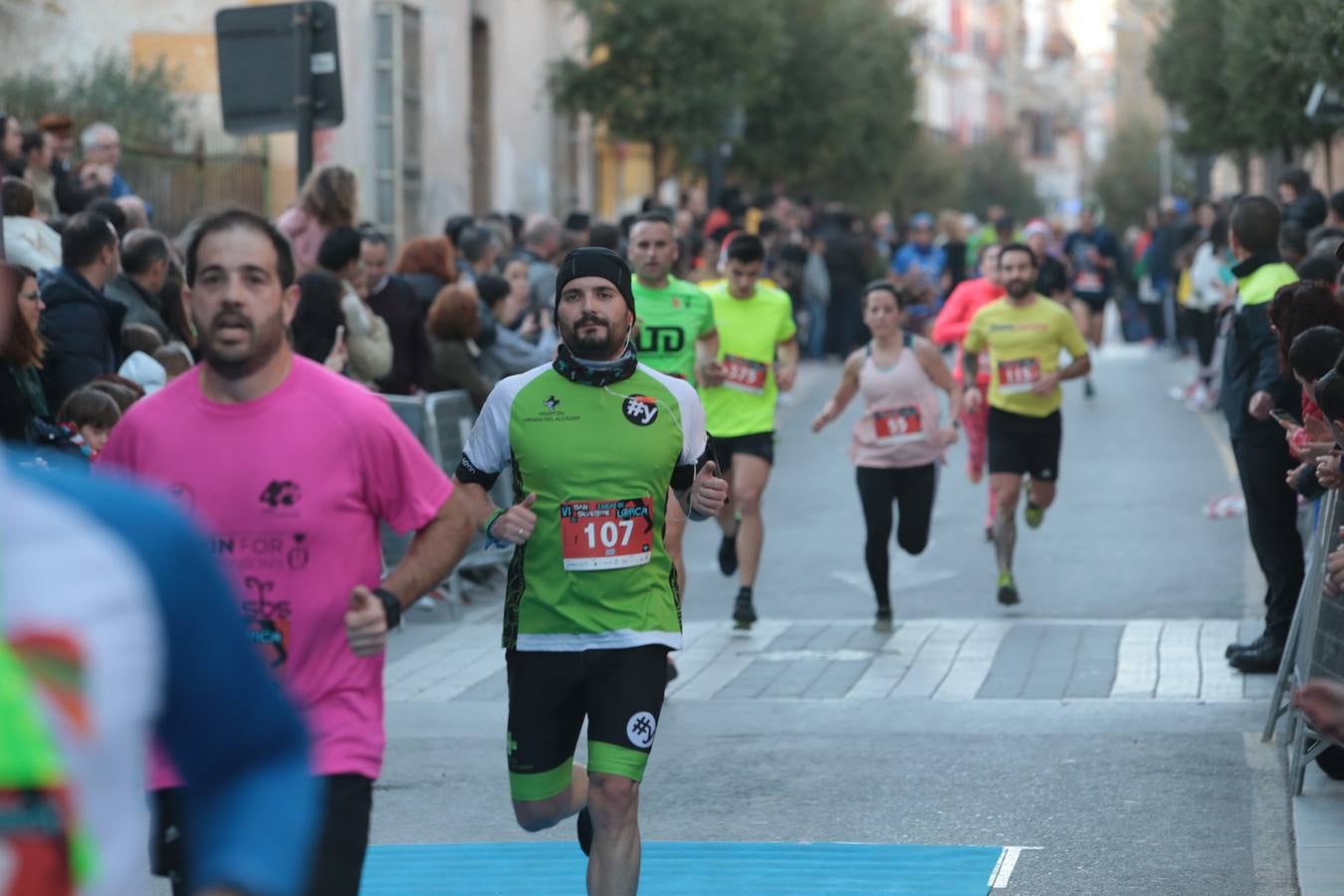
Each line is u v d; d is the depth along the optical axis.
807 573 32.72
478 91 77.06
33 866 5.09
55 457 16.86
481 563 30.70
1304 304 20.11
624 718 13.27
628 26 70.38
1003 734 20.84
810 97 90.75
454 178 72.56
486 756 20.56
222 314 9.66
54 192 31.81
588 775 13.26
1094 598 29.52
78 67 54.53
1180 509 38.31
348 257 27.98
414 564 10.19
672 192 80.75
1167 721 21.22
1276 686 20.20
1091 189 196.75
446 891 15.61
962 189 149.38
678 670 24.81
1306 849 16.08
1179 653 25.05
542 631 13.51
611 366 13.77
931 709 22.20
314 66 31.09
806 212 81.50
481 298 33.78
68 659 5.14
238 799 5.81
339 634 9.98
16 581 5.14
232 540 9.90
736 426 27.14
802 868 15.99
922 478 27.16
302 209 30.33
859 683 23.81
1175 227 81.56
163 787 9.60
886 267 85.88
